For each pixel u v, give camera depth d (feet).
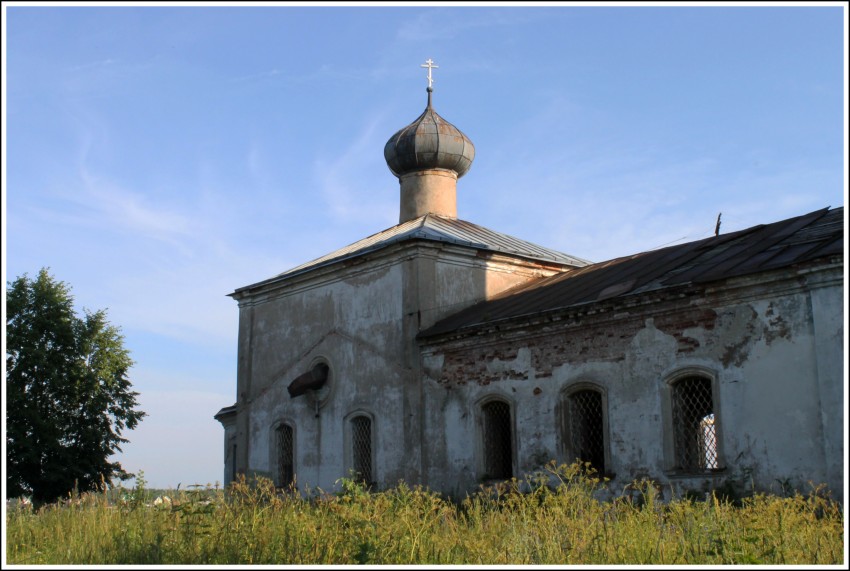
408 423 67.05
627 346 55.47
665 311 53.78
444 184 84.74
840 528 39.24
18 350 102.12
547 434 58.65
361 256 72.49
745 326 50.34
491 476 62.23
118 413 107.04
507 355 61.93
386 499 43.37
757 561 34.06
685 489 51.55
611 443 55.42
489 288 73.56
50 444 99.76
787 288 48.80
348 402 72.33
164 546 39.63
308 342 77.10
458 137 84.53
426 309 68.90
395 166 85.81
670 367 53.21
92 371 105.70
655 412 53.57
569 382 58.03
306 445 75.25
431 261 70.13
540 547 37.76
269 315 81.66
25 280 104.94
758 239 57.41
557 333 59.16
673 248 64.39
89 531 43.80
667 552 35.88
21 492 99.14
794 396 47.96
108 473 105.29
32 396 101.86
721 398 50.85
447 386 65.36
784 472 47.91
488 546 38.14
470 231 78.89
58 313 104.53
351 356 72.84
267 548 38.29
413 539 37.86
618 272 63.52
